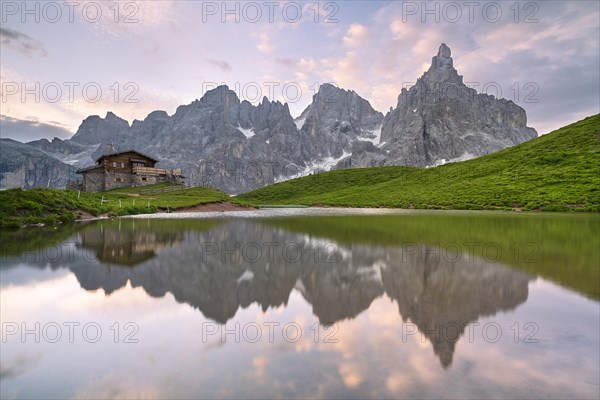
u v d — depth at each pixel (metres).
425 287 9.38
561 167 67.06
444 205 60.59
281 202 112.12
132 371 5.06
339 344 5.90
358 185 120.38
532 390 4.50
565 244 16.66
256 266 11.91
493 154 101.88
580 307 7.72
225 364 5.22
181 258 13.27
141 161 74.50
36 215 26.08
